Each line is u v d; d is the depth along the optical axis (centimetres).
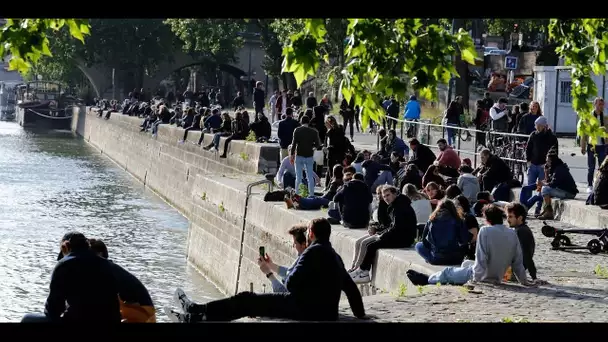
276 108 5616
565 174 2350
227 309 1349
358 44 930
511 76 5025
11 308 2661
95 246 1303
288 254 2388
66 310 1180
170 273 3228
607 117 2636
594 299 1432
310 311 1285
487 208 1527
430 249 1650
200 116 4994
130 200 5256
